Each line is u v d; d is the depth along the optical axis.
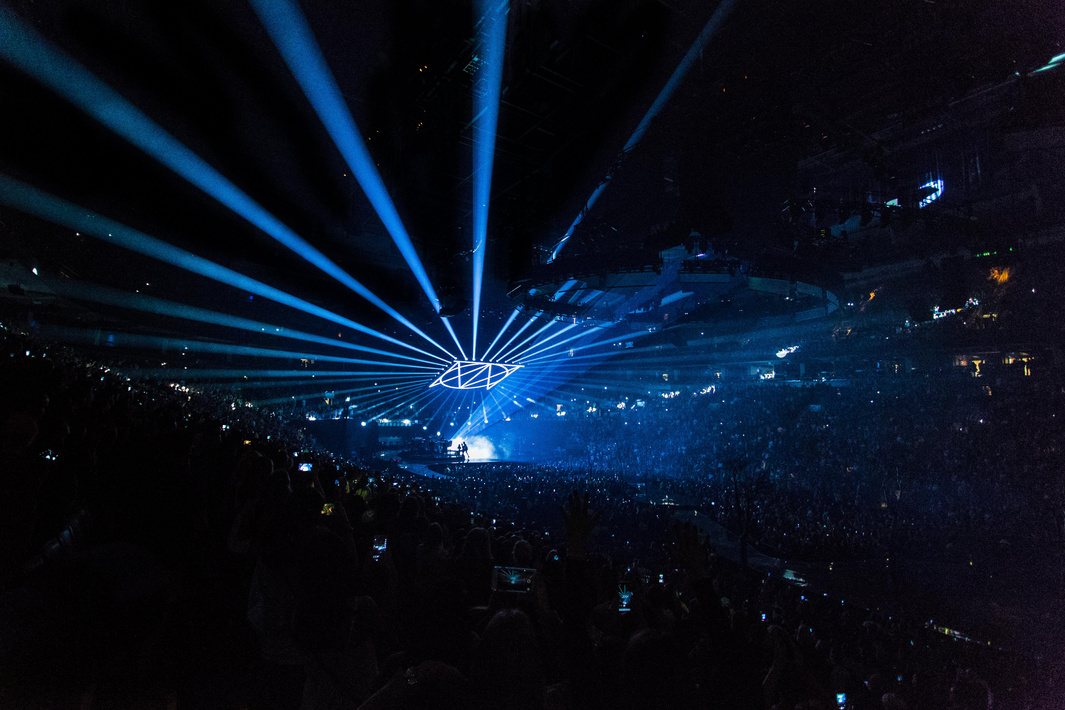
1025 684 10.89
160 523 4.61
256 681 4.16
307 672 3.33
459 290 26.31
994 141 21.25
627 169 19.50
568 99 16.22
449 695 2.35
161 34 16.75
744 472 31.92
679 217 17.44
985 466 26.48
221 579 5.10
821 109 18.00
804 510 27.69
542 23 14.22
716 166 17.00
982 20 14.78
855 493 29.22
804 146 17.98
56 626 3.39
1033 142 21.17
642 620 3.83
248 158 22.41
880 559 21.95
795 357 39.22
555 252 23.31
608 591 5.01
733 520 26.69
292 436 28.44
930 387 31.97
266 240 27.00
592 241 21.02
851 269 21.27
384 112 19.95
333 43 17.56
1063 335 27.17
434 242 28.52
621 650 2.88
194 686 3.96
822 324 37.44
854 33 15.37
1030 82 15.99
